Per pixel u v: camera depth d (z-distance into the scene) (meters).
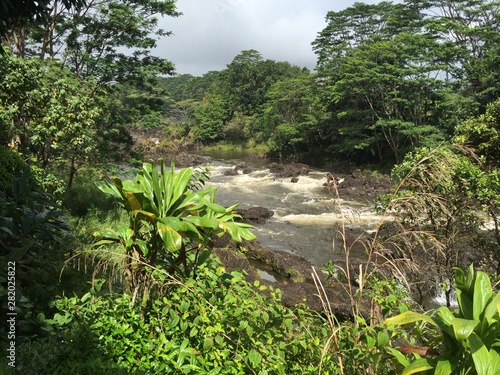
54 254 4.01
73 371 2.77
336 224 3.69
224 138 65.62
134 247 3.36
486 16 38.62
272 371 2.88
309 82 45.25
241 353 2.93
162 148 59.72
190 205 3.32
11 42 14.96
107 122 15.84
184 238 3.99
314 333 3.41
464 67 34.91
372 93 33.97
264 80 64.44
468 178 7.21
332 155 41.44
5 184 5.54
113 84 17.19
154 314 3.40
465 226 7.69
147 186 3.33
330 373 2.95
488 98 32.69
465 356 2.17
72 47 16.45
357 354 2.76
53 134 9.70
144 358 3.01
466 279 2.40
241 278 3.69
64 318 3.24
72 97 10.02
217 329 2.86
